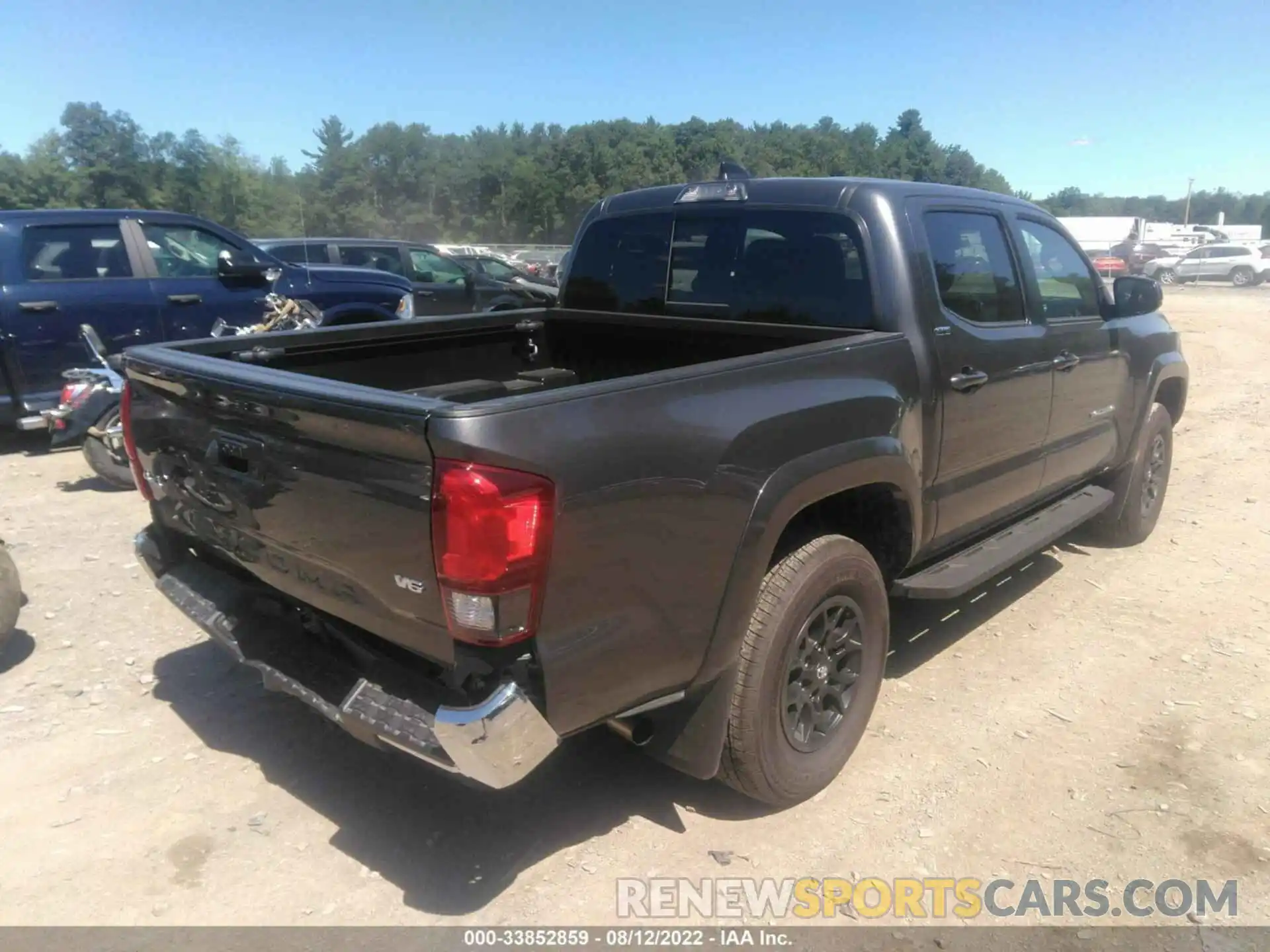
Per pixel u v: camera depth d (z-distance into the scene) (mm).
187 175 84438
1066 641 4445
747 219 3898
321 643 2941
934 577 3740
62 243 7664
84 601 4797
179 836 3002
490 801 3207
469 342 4266
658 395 2527
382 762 3430
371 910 2695
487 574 2174
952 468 3734
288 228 86938
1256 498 6816
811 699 3156
